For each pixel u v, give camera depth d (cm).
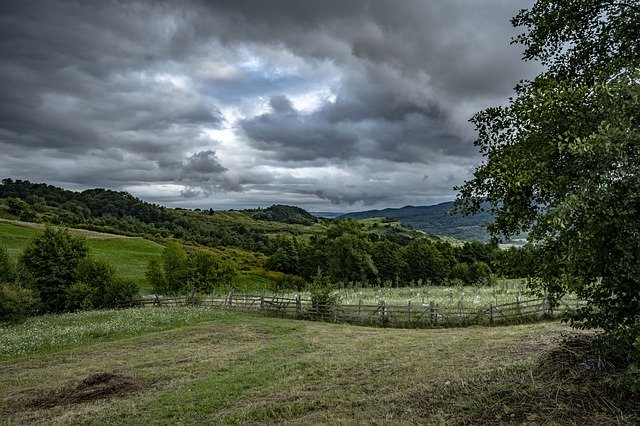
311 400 1110
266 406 1115
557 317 2350
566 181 677
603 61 863
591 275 700
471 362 1296
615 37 838
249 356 1858
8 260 4003
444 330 2367
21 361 2105
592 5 873
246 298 3619
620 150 593
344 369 1451
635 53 812
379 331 2464
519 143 778
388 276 8312
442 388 1002
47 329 2970
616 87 622
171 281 5425
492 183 874
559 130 708
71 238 4638
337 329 2589
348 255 7838
